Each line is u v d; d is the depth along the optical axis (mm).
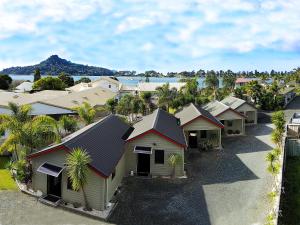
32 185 23922
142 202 22828
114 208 21875
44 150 22766
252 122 54625
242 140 42188
